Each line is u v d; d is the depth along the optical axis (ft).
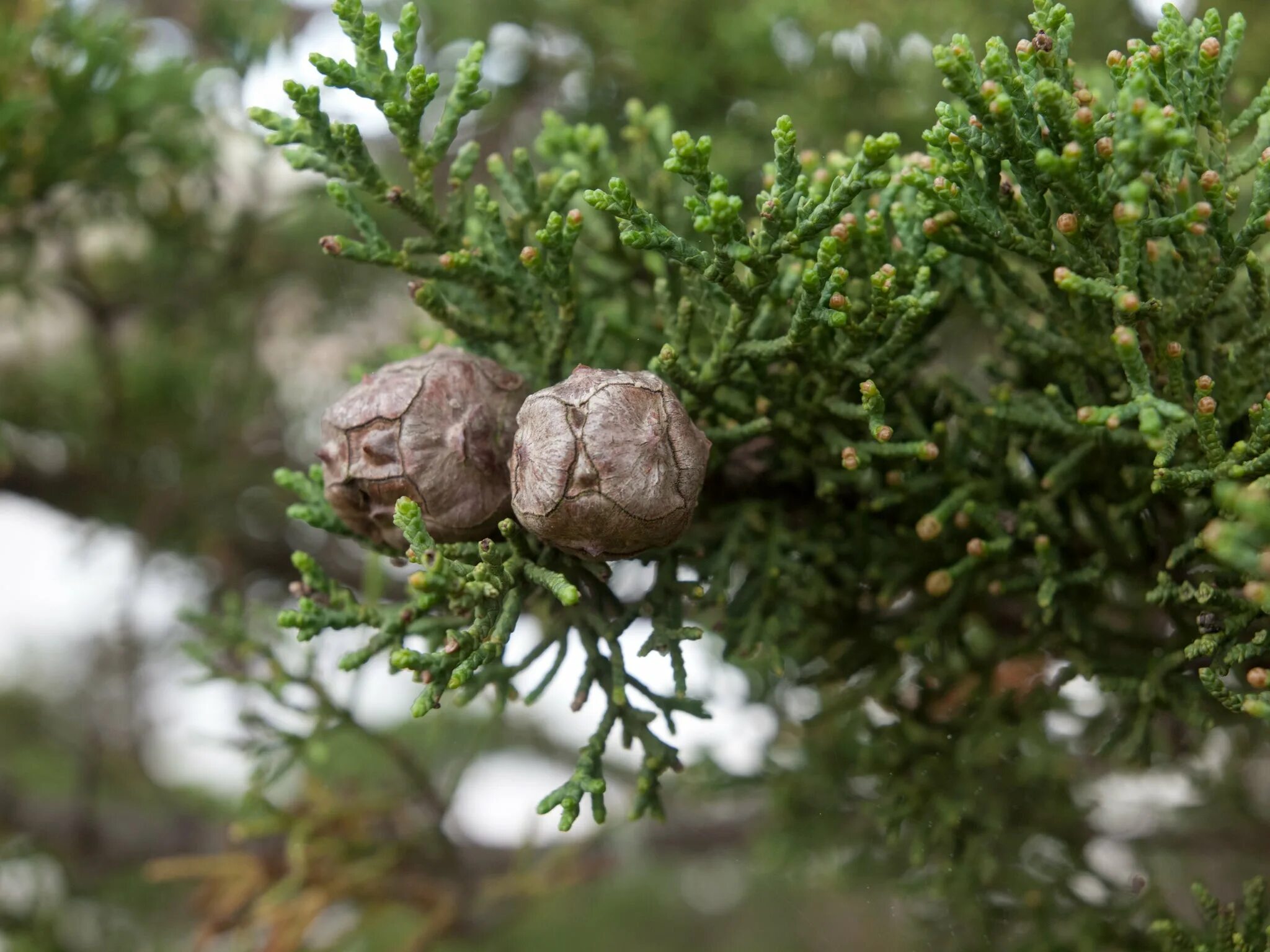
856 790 1.05
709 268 0.74
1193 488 0.72
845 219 0.74
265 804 1.01
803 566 0.86
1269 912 1.00
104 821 1.52
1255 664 0.80
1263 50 1.13
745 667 1.10
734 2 1.31
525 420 0.72
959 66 0.72
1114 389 0.79
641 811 0.78
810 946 2.10
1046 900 0.95
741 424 0.81
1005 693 0.91
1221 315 0.79
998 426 0.83
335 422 0.76
